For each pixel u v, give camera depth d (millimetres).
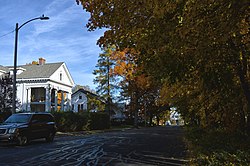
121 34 8844
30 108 51375
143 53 9008
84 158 12906
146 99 60594
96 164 11289
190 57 8461
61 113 34188
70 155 13875
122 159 12641
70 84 58031
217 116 14906
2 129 18141
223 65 9391
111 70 50719
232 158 7992
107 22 8836
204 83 9820
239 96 12422
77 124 36781
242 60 10094
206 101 14750
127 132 37844
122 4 8172
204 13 7000
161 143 20531
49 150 15977
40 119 20781
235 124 14422
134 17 8305
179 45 7844
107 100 52906
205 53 8312
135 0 7945
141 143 20594
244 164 7410
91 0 8844
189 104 18688
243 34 8266
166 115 86625
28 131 19062
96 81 52469
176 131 40375
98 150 16125
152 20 7773
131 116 69188
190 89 14812
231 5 6332
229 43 8586
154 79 10039
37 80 51062
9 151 15414
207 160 8523
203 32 7406
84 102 78312
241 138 12562
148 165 11094
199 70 9211
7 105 28516
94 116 42500
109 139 24531
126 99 56906
